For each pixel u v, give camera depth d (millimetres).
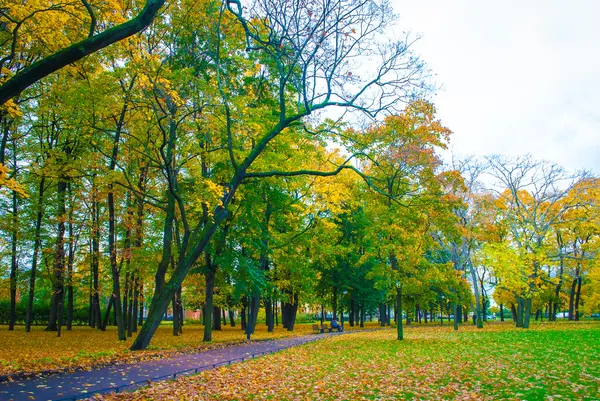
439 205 19688
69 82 17859
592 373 10422
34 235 25656
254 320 30172
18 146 25734
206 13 15633
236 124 16156
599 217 33094
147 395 8227
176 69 17656
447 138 20375
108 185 20875
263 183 21812
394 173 19875
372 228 21109
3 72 11320
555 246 37094
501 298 42750
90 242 29484
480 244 36250
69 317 32344
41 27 11398
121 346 18578
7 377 9727
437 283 25734
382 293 41125
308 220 33500
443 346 18125
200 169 22500
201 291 34719
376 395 8305
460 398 7859
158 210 24781
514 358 13445
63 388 8734
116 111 17625
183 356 15055
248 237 22438
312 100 15180
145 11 7887
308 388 9086
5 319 43094
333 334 30219
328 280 40406
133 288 26375
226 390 8812
